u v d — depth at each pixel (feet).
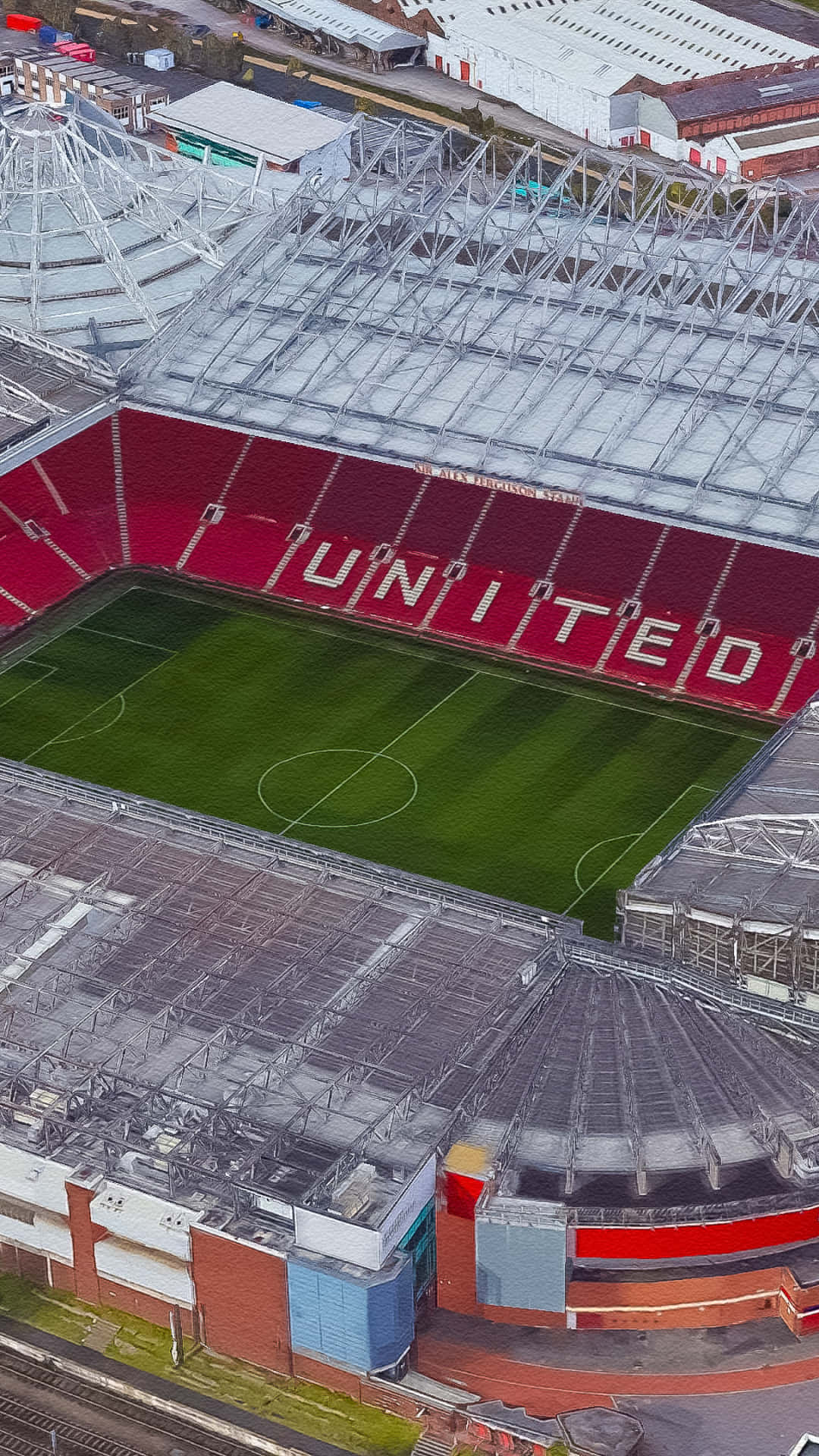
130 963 367.04
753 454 532.32
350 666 525.75
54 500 575.79
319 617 546.67
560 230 611.06
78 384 590.96
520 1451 310.04
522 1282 323.37
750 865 385.29
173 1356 326.85
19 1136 333.21
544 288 599.16
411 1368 320.50
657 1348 323.37
